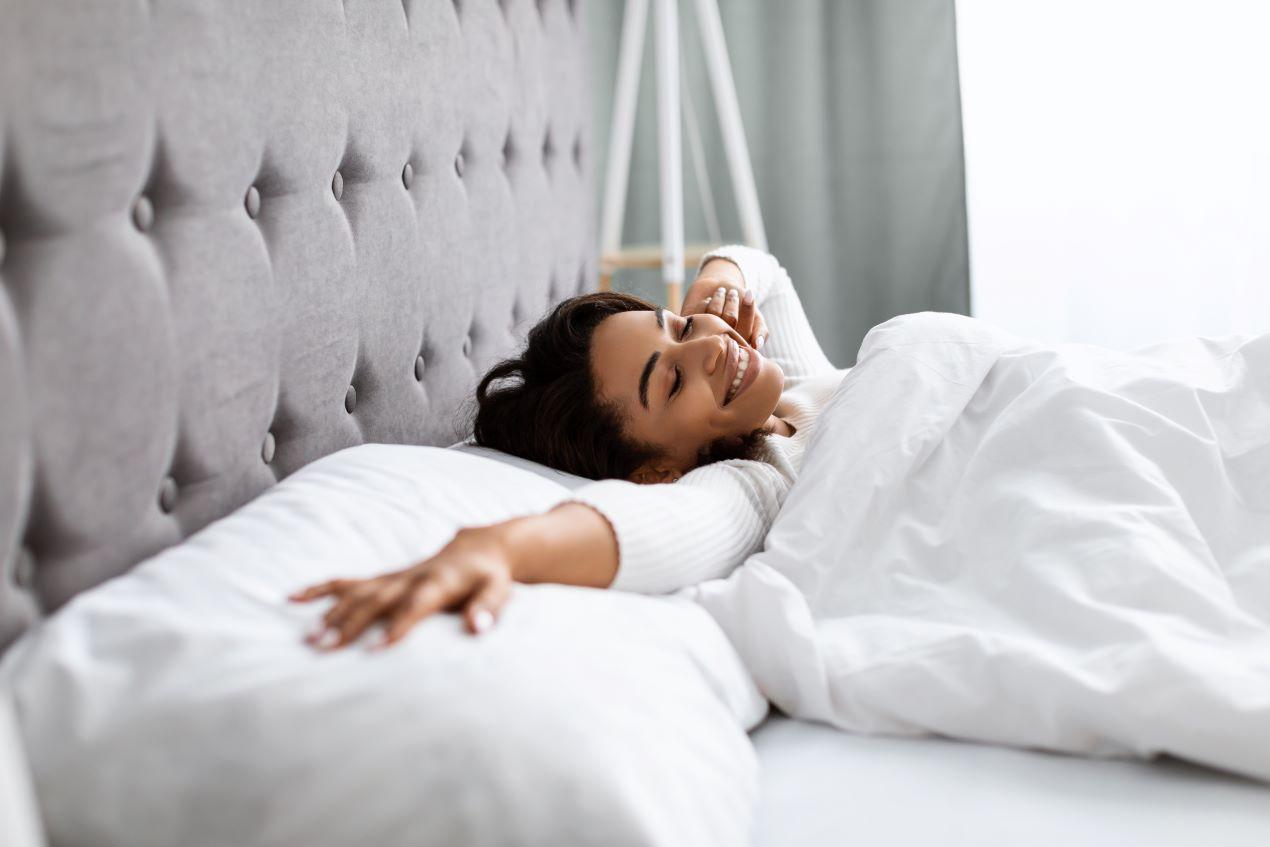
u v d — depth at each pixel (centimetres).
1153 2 265
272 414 107
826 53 291
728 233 305
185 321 92
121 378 85
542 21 181
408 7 134
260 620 74
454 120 146
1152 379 111
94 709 67
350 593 75
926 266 294
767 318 182
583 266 204
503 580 79
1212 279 271
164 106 89
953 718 85
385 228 128
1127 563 90
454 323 147
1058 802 77
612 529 94
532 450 130
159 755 65
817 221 298
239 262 99
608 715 69
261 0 102
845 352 305
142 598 76
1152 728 77
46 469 79
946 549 103
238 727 65
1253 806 75
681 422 124
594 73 300
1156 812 75
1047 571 93
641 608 86
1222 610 86
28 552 81
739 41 295
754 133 299
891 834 75
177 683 67
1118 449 102
